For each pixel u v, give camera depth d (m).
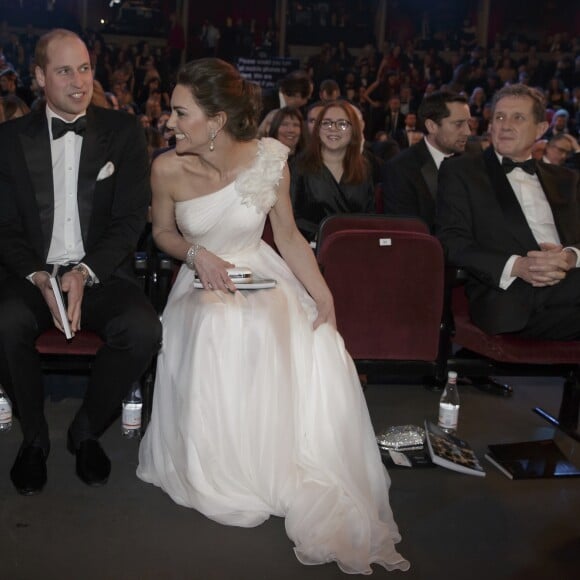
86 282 2.89
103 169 3.02
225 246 2.97
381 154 6.25
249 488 2.64
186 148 2.78
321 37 16.17
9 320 2.71
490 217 3.46
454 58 15.81
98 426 2.90
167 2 15.41
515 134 3.46
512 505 2.83
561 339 3.25
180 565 2.34
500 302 3.22
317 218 4.26
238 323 2.68
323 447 2.72
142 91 12.81
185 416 2.65
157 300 3.06
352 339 3.30
